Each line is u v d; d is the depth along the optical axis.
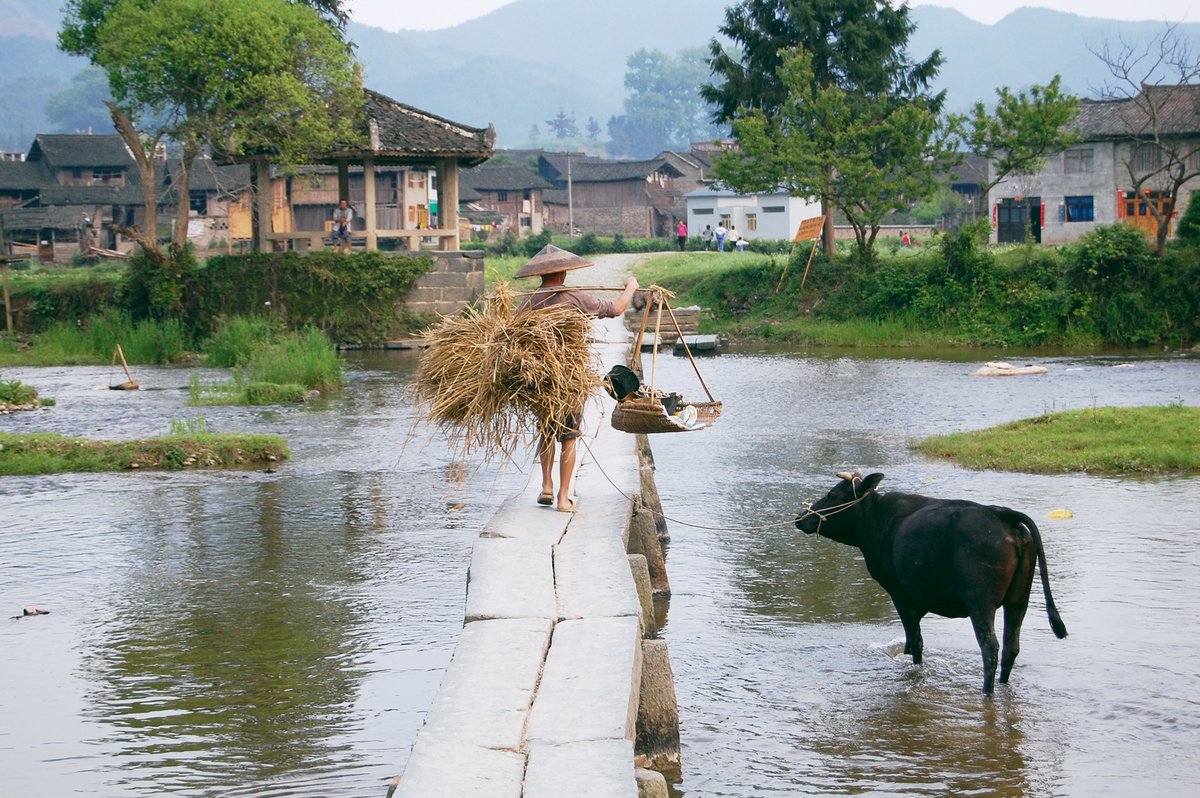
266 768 8.06
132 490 17.64
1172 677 9.32
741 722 8.69
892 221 83.25
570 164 92.25
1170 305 40.00
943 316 42.22
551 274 10.27
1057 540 13.70
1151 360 34.97
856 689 9.30
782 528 14.88
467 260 41.34
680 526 15.09
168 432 23.02
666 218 94.81
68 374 33.97
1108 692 9.05
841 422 23.78
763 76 48.53
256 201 42.91
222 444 19.84
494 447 10.00
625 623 7.63
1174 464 17.98
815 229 44.34
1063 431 20.19
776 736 8.41
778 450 20.66
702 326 45.22
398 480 18.27
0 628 11.26
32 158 80.56
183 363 37.06
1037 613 11.08
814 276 46.19
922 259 44.91
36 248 67.56
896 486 17.19
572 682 6.68
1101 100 57.44
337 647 10.55
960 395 27.50
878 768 7.85
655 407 10.05
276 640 10.79
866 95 47.44
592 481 12.36
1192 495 16.03
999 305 41.84
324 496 17.11
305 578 12.81
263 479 18.44
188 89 39.47
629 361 26.78
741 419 24.38
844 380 30.67
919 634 9.77
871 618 11.18
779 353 38.84
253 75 38.19
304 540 14.52
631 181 94.44
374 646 10.57
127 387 29.89
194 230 69.62
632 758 5.72
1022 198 56.78
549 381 9.65
